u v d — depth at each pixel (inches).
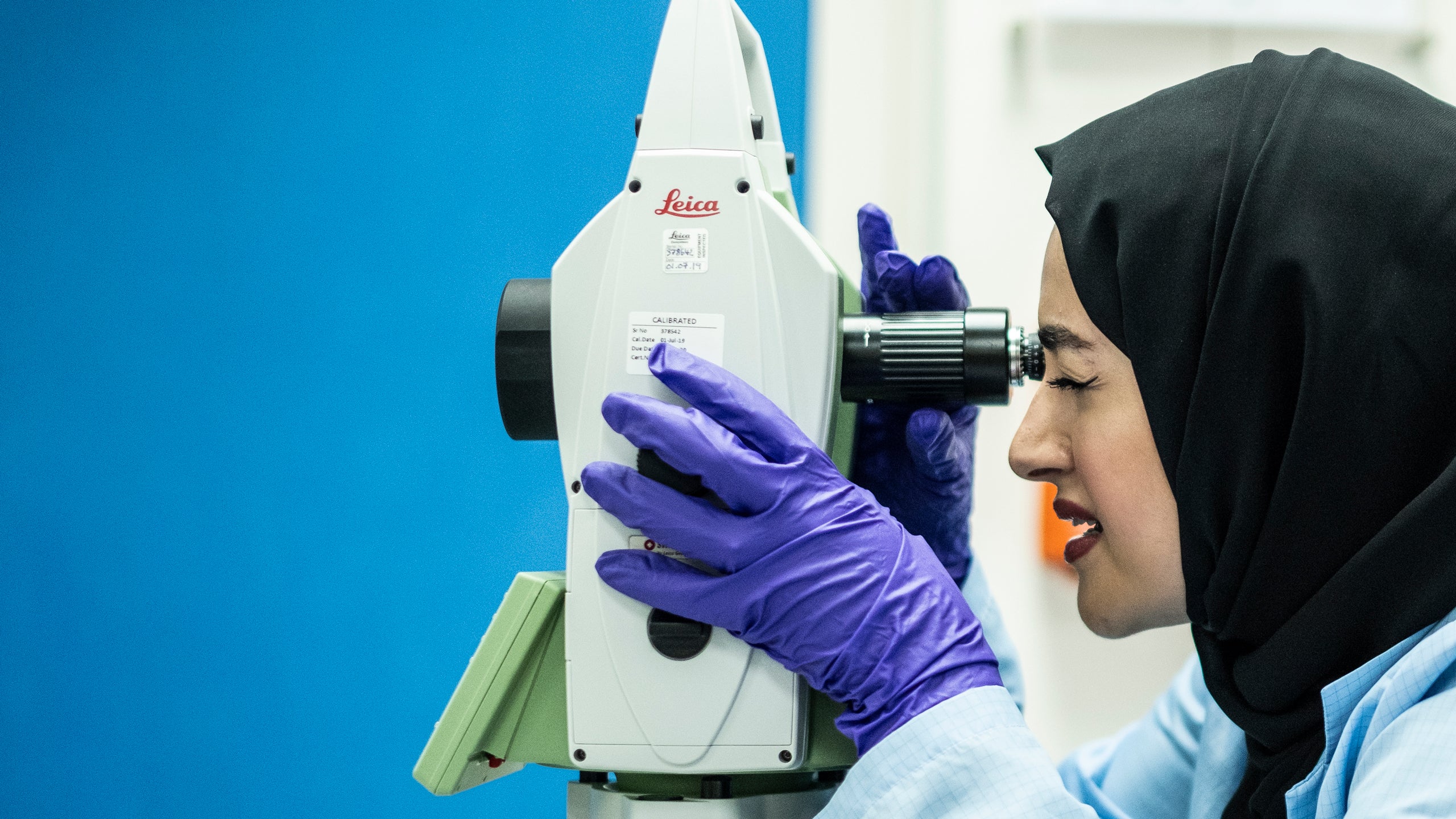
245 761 61.4
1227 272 25.3
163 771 61.4
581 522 26.1
